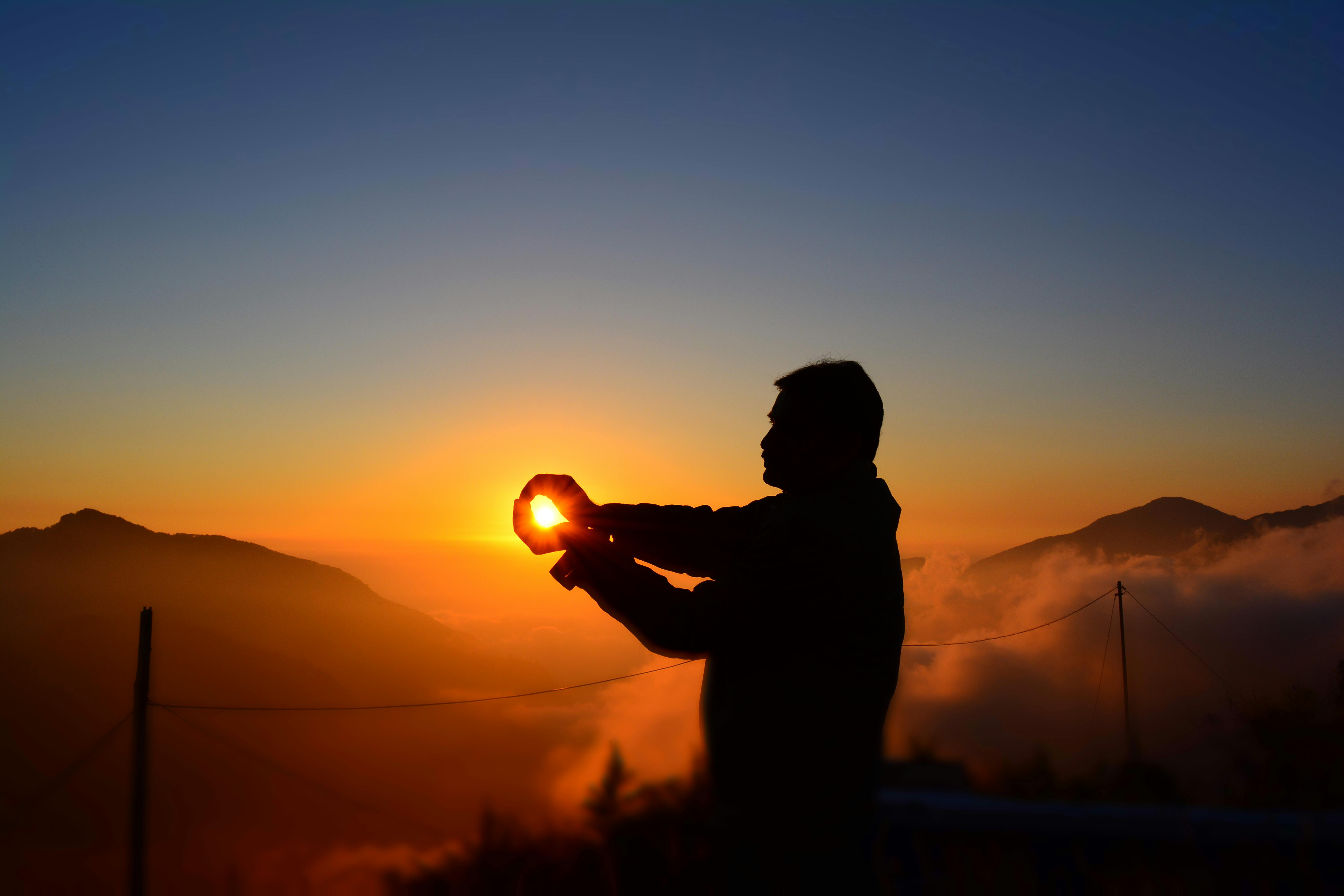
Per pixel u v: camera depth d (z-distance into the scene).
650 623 1.19
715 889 1.36
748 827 1.26
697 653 1.22
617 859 1.66
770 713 1.24
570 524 1.31
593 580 1.24
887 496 1.42
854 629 1.25
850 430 1.38
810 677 1.23
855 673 1.25
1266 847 1.40
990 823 1.47
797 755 1.23
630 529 1.59
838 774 1.24
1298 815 1.42
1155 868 1.43
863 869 1.26
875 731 1.28
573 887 1.68
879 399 1.43
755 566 1.24
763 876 1.24
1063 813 1.46
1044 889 1.45
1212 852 1.41
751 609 1.21
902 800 1.51
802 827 1.23
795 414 1.39
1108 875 1.44
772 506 1.60
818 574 1.22
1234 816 1.43
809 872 1.22
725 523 1.60
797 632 1.24
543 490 1.40
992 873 1.46
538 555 1.32
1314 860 1.38
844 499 1.31
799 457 1.40
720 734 1.31
